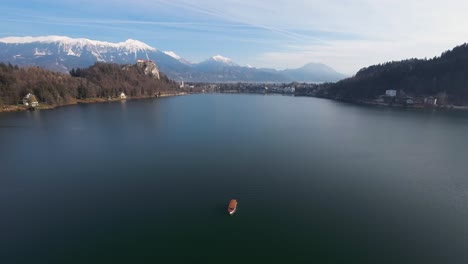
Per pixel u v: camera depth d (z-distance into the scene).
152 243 73.06
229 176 113.69
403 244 73.31
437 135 187.25
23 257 67.88
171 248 71.31
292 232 77.94
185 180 109.69
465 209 90.25
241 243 73.19
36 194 97.94
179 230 78.50
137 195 97.69
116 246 71.94
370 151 148.62
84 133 182.62
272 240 74.62
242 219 84.00
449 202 94.75
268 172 118.25
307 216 85.69
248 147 153.75
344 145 160.25
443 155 143.00
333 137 178.88
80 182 107.69
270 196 97.62
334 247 71.94
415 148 155.38
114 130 192.25
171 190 101.44
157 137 173.75
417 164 129.75
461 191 102.50
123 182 107.69
